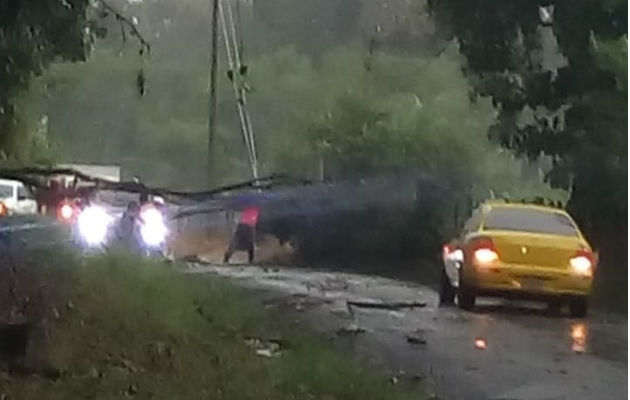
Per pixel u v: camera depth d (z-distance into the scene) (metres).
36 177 25.81
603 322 16.47
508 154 35.50
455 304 18.47
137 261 16.31
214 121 40.50
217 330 12.85
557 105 23.84
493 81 24.33
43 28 15.30
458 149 35.66
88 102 49.72
